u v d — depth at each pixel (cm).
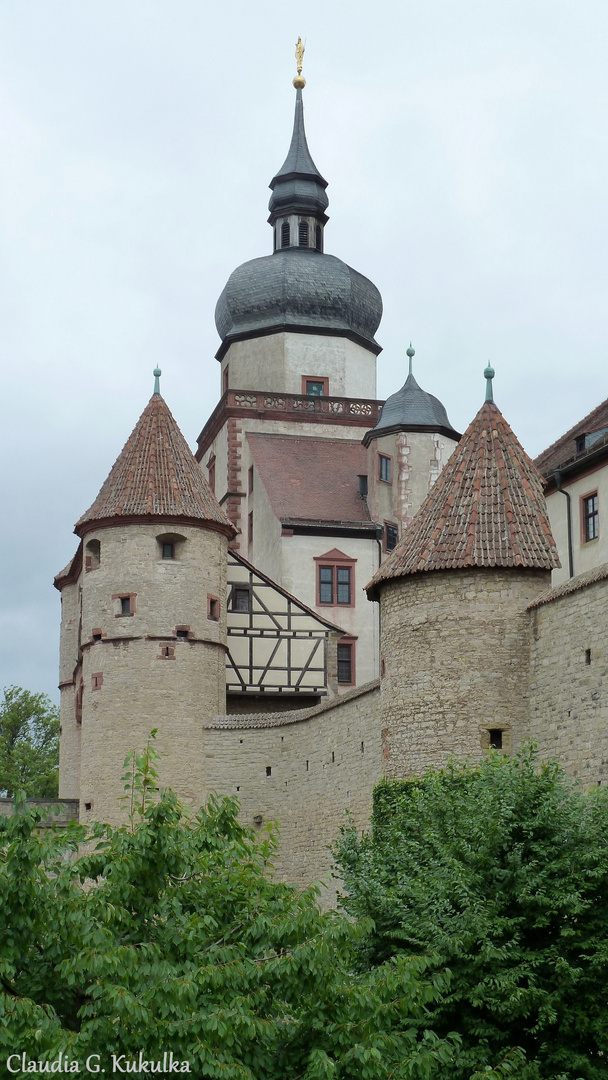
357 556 7306
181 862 2614
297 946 2512
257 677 6231
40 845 2466
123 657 5700
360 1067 2436
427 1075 2486
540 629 4025
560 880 2980
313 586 7231
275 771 5416
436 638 4172
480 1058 2814
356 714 4869
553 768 3322
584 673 3784
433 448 7519
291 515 7331
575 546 5575
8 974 2369
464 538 4212
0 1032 2236
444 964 2941
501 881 3039
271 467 7662
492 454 4394
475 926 2928
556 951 2931
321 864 5050
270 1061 2469
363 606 7262
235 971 2445
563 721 3869
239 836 2809
